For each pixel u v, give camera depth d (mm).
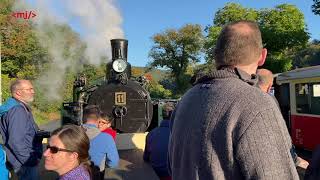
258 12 35531
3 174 4328
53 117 33281
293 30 32438
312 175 2504
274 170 1859
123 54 9703
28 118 4812
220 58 2199
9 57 32469
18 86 4801
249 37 2139
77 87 9578
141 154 7738
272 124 1908
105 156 4441
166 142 4750
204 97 2121
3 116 4734
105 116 5148
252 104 1938
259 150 1864
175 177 2311
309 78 11977
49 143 2971
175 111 2521
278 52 33281
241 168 1906
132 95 9219
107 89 9156
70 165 2965
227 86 2053
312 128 11891
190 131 2133
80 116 8828
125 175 5766
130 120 9180
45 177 5828
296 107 12719
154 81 46438
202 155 2012
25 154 4695
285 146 1920
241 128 1907
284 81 13383
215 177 1956
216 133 1971
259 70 4027
